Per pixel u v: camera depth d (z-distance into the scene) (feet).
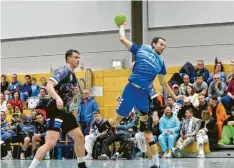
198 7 59.82
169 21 61.05
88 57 64.59
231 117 47.26
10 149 52.01
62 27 66.13
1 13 69.00
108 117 58.95
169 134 46.88
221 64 53.78
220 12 58.75
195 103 49.11
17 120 53.83
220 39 58.54
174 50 60.64
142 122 23.65
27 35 67.77
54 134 21.29
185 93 51.06
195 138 46.70
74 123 21.86
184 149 47.14
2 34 68.95
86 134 52.11
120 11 63.31
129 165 33.42
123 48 62.80
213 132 46.93
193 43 59.82
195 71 54.29
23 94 60.34
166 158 44.80
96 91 60.03
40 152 21.20
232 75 50.88
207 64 58.90
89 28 64.75
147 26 61.87
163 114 49.06
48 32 66.74
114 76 59.52
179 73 54.65
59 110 21.38
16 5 68.54
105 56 63.72
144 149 25.39
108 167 30.66
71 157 51.44
